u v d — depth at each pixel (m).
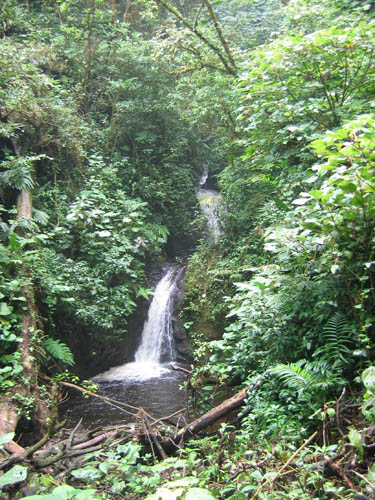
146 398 6.77
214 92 8.60
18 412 4.55
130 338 8.79
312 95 6.00
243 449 3.24
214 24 8.48
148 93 10.94
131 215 8.98
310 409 3.45
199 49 8.56
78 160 9.20
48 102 8.68
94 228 8.51
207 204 11.11
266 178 6.54
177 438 4.01
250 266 7.32
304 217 4.27
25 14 11.05
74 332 7.61
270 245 4.11
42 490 2.71
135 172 10.42
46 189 8.65
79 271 7.46
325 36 5.10
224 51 8.96
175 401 6.57
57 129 8.82
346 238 3.73
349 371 3.58
